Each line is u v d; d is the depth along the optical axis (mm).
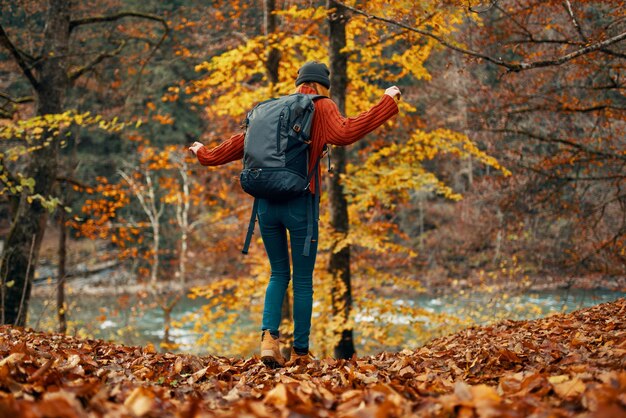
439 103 14680
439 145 10398
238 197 17969
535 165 10875
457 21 6992
